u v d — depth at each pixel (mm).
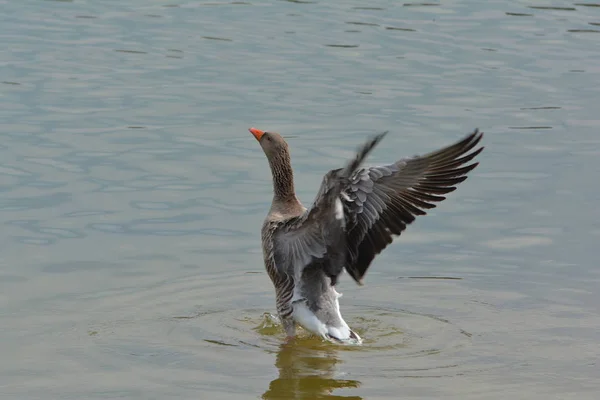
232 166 17141
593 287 12891
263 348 11219
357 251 10836
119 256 13648
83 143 17953
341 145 17922
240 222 14945
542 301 12562
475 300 12633
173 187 16188
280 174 12383
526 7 28406
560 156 17703
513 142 18344
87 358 10680
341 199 10539
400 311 12406
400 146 17828
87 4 28250
